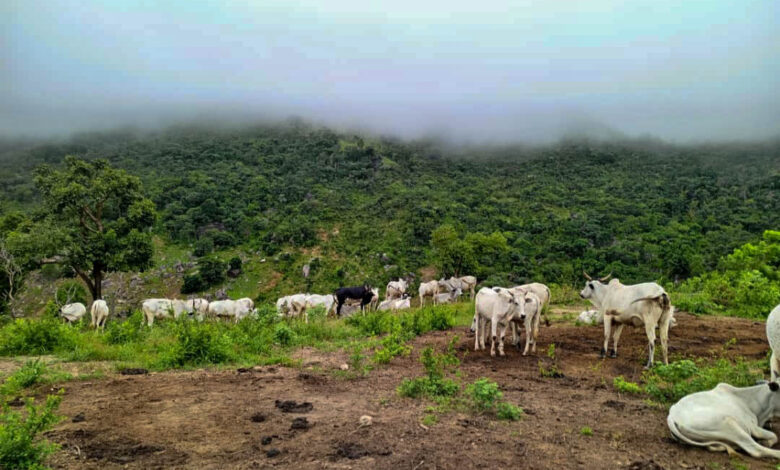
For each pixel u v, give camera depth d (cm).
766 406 501
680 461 442
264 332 1112
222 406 604
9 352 972
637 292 840
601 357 903
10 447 396
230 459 442
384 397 642
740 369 693
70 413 577
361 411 580
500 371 798
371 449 460
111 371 811
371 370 809
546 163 10481
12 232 2288
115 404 612
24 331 1012
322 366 859
